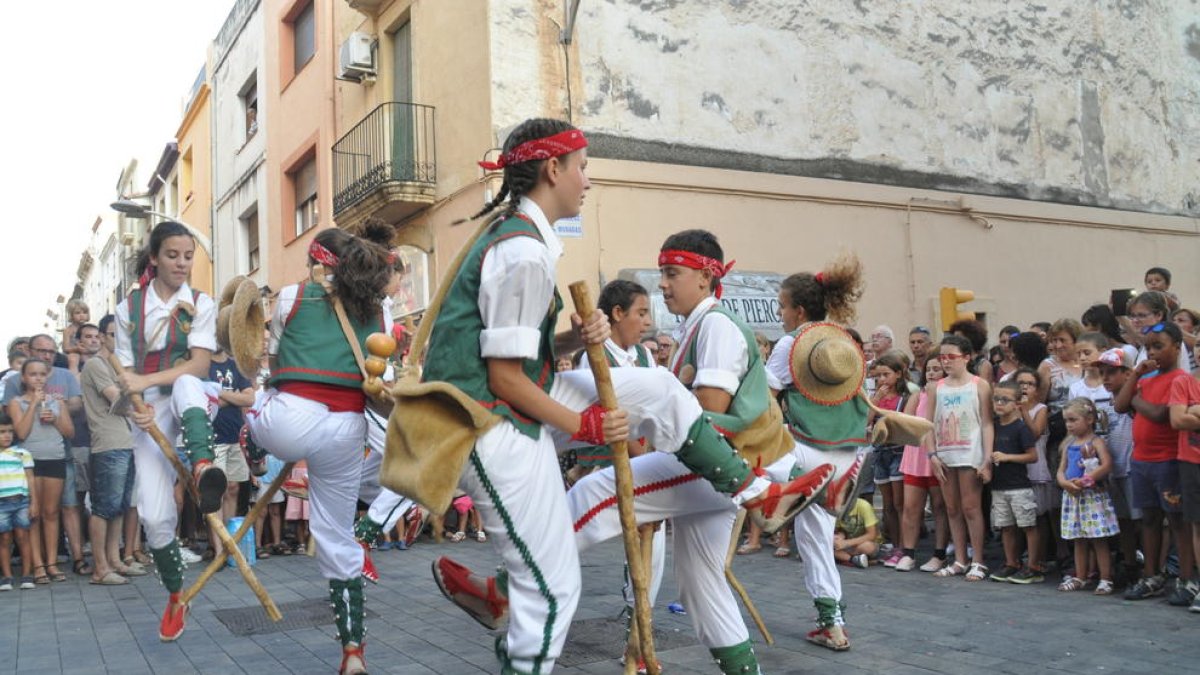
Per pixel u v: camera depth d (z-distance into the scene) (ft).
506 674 8.44
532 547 8.42
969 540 25.38
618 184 38.47
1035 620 16.65
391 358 16.03
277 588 22.35
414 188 41.34
